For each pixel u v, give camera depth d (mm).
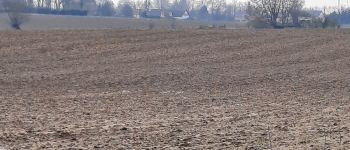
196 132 11219
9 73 24172
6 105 15891
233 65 27312
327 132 10961
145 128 11758
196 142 10125
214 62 28172
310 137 10422
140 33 37969
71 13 95688
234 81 22203
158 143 10055
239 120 12883
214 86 20797
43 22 64438
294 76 23812
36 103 16344
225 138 10484
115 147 9711
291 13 72562
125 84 21344
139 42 34156
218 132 11195
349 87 20406
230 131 11305
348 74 24547
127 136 10789
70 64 26953
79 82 21812
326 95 18234
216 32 39906
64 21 67125
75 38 34531
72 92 19141
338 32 41688
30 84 21234
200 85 21062
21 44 31688
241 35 38562
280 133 10961
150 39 35469
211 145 9828
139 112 14461
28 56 28703
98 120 13008
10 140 10336
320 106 15461
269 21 71500
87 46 32000
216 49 32375
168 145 9867
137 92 19172
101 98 17547
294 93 18844
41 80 22281
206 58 29391
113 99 17297
